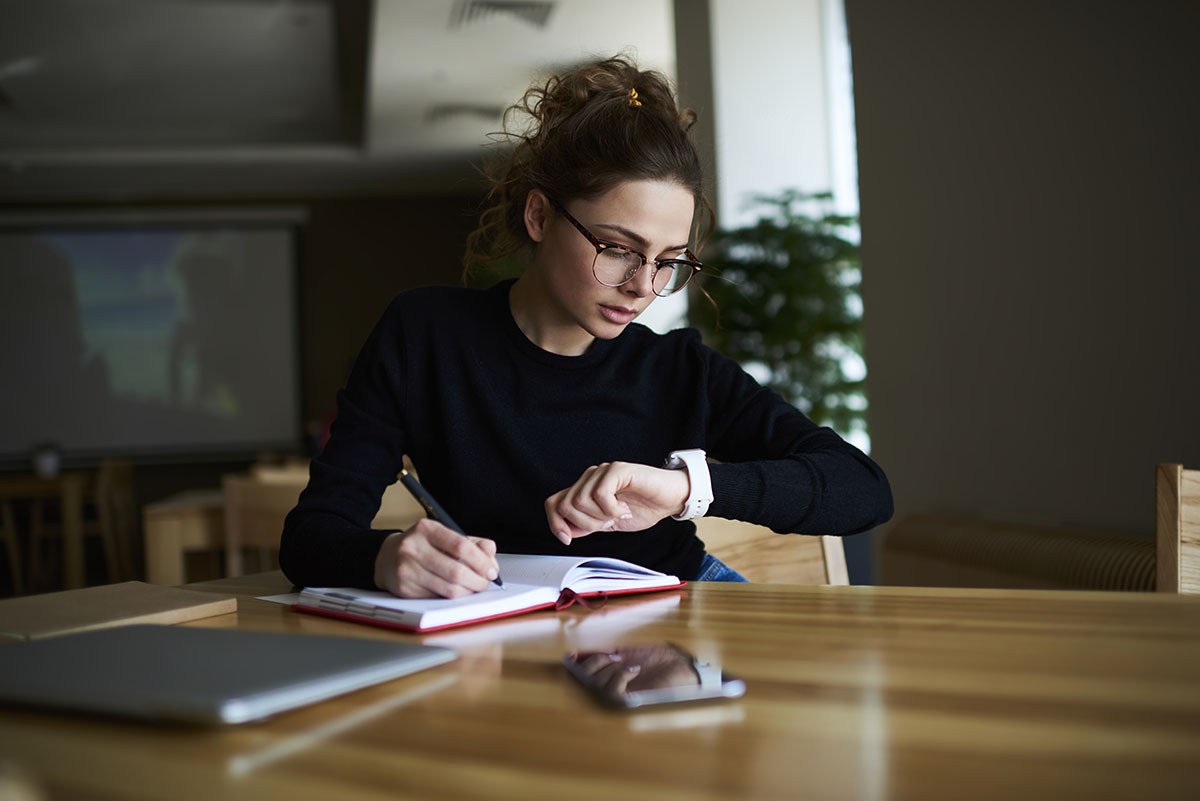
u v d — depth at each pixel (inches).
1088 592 35.1
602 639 29.2
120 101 265.0
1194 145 69.6
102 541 319.6
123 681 22.1
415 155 298.2
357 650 25.4
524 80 232.8
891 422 114.5
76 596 36.2
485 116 261.3
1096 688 22.5
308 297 339.3
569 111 44.8
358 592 35.3
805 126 170.9
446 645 28.6
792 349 144.1
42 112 272.2
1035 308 88.4
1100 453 80.6
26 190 324.8
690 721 20.6
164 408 334.3
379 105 251.1
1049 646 26.7
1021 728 19.7
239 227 337.7
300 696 21.5
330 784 17.1
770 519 40.7
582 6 195.5
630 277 43.3
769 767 17.7
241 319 337.1
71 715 21.6
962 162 98.7
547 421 48.7
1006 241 92.4
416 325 49.9
